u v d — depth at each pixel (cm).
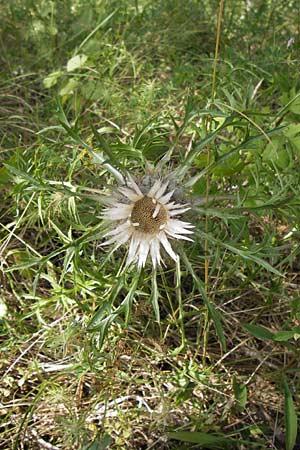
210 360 63
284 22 105
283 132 68
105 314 61
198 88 89
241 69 82
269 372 64
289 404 56
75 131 59
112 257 67
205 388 61
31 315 65
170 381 62
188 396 60
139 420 59
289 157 67
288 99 72
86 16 102
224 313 67
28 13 107
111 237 61
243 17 109
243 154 74
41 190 60
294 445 59
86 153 73
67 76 95
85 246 66
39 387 61
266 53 93
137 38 102
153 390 62
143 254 55
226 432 59
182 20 106
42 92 95
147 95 86
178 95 88
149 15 107
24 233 73
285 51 94
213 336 66
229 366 64
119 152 62
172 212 54
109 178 68
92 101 90
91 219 65
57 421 57
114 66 91
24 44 104
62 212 66
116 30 104
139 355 64
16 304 69
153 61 100
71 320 63
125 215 55
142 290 65
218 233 67
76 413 60
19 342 65
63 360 63
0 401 61
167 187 56
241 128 68
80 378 60
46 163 67
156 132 78
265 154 67
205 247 61
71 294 67
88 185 73
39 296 69
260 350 66
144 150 63
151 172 57
